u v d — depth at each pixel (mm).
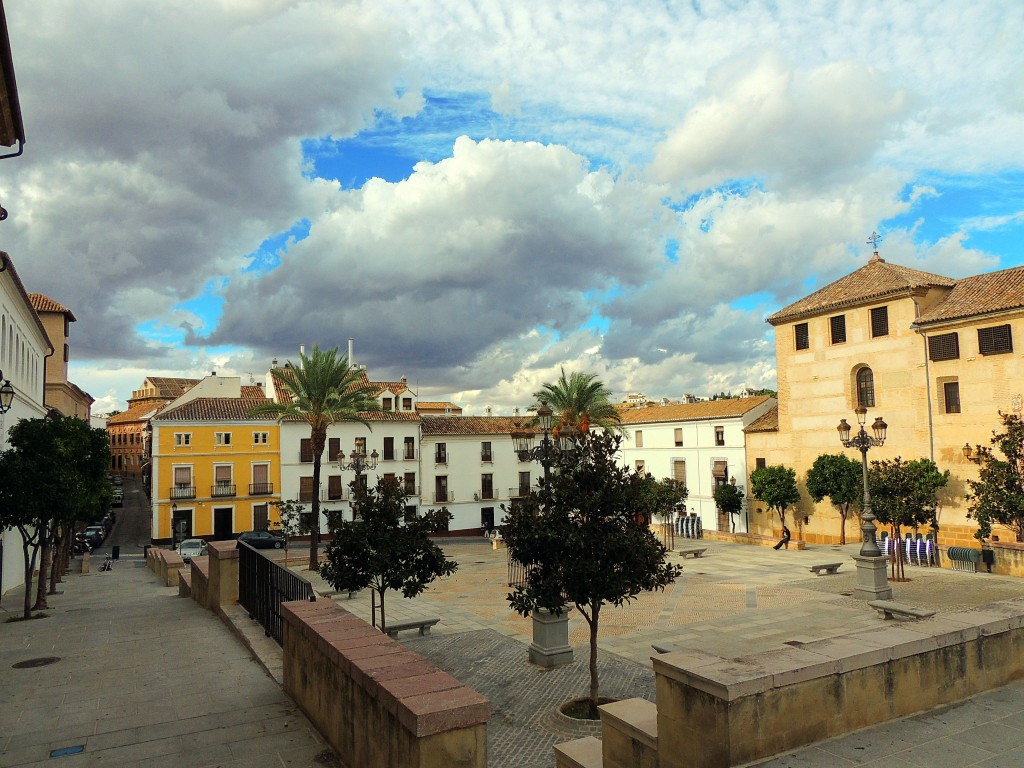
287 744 6402
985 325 29938
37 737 6695
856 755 4930
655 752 5520
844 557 29625
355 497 13875
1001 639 6355
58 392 49469
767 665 5160
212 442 51469
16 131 12836
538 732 9617
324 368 33469
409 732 4473
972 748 5012
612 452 10328
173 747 6383
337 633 6672
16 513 16078
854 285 37156
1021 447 22984
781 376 40562
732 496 42688
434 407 84625
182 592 17531
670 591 21281
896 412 33625
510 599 10383
